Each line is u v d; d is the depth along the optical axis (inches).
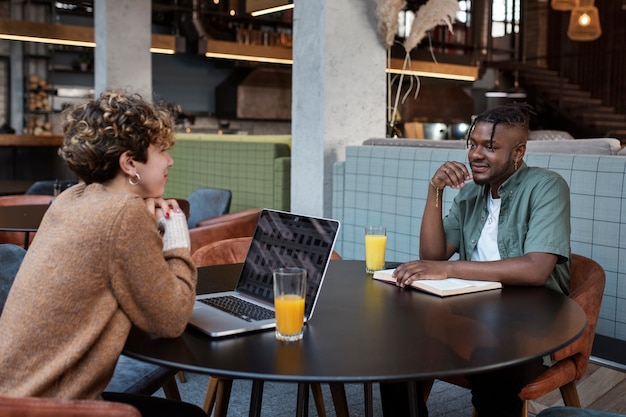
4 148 362.9
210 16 460.1
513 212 80.0
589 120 512.4
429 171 134.1
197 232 135.6
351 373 46.0
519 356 49.6
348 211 153.2
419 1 491.8
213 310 61.6
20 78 462.3
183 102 490.3
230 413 100.3
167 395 83.7
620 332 106.8
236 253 96.5
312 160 164.6
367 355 49.8
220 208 173.6
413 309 63.1
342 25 161.9
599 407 101.5
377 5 163.5
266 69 487.5
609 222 107.0
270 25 487.8
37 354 49.1
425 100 514.6
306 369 46.8
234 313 60.6
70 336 49.5
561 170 112.4
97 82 271.3
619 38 532.1
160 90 481.1
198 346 52.2
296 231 64.6
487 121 78.8
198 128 478.3
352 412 101.3
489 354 50.0
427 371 46.3
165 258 55.0
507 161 78.9
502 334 55.1
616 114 526.3
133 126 54.1
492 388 72.0
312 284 60.1
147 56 273.3
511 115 78.7
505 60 559.2
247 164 220.4
